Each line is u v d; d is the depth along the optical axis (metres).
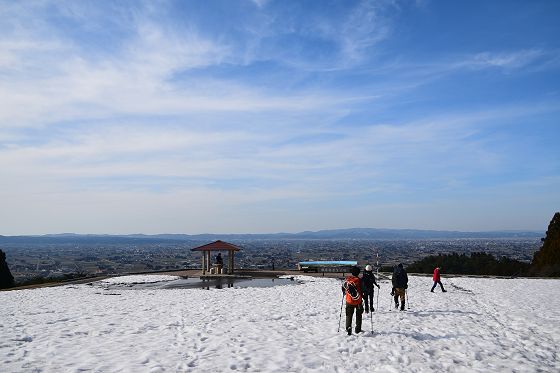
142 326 13.23
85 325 13.47
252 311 16.34
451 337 11.48
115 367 8.71
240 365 8.88
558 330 12.88
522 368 8.82
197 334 12.05
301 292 23.27
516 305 17.92
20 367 8.70
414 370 8.61
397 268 16.14
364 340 10.98
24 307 17.83
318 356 9.55
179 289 25.61
